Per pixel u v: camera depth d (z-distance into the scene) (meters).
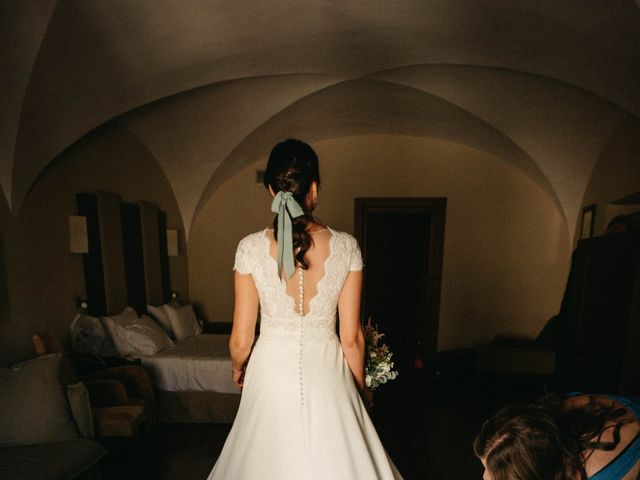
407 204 4.66
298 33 2.37
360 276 1.10
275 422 1.05
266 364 1.07
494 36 2.29
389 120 4.18
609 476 0.82
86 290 3.10
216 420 2.85
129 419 2.18
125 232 3.58
